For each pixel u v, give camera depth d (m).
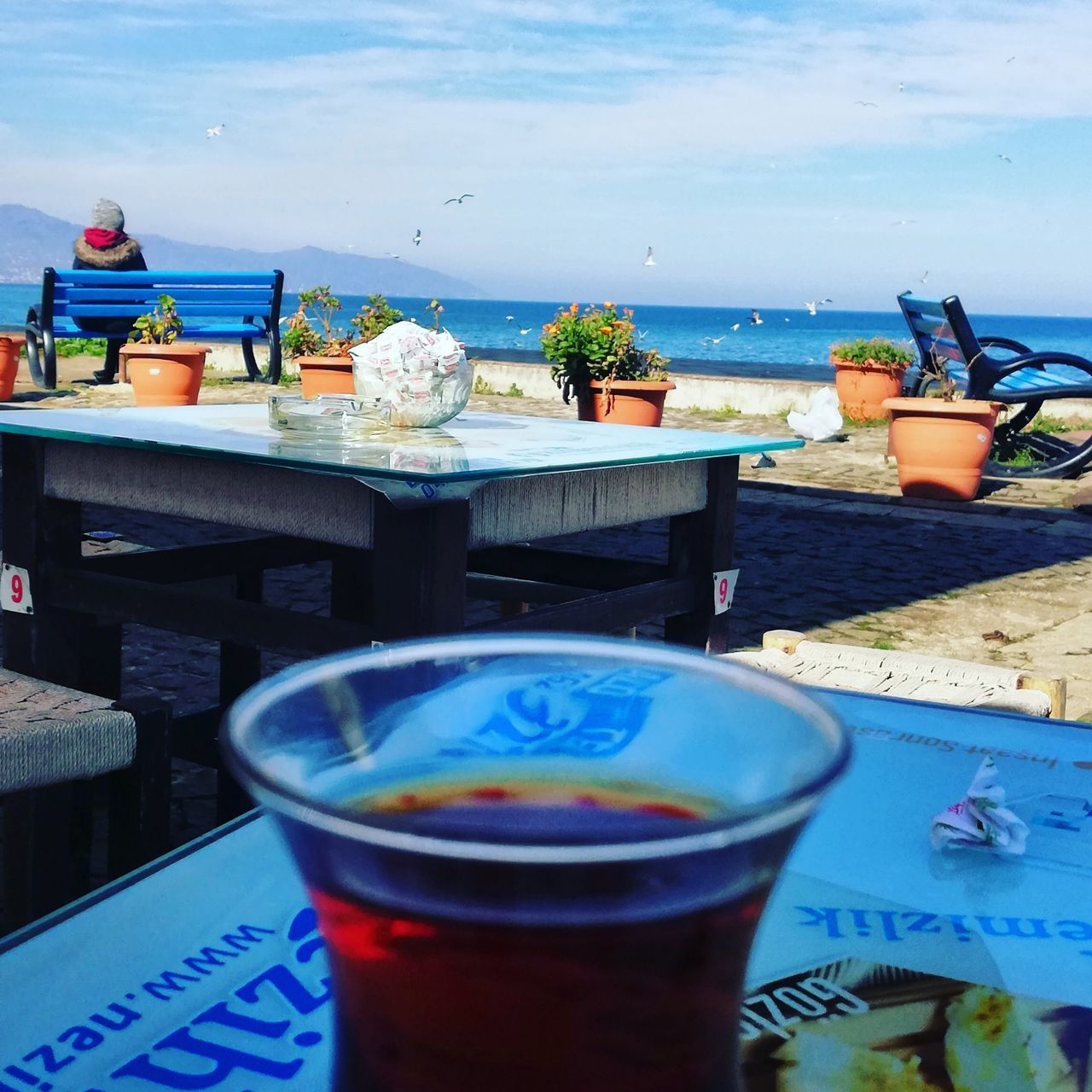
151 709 1.81
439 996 0.34
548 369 13.75
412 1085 0.35
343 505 2.03
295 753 0.40
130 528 6.40
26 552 2.42
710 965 0.36
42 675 2.44
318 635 2.08
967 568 5.93
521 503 2.17
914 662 2.55
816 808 0.37
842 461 9.49
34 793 1.95
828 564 5.92
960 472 7.64
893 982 0.64
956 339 8.42
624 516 2.42
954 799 0.94
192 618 2.24
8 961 0.64
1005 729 1.14
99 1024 0.58
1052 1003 0.62
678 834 0.33
